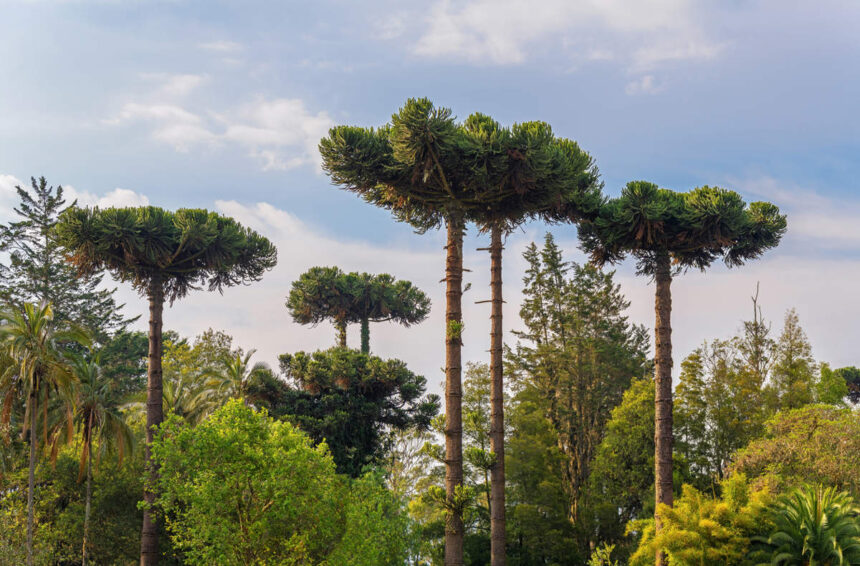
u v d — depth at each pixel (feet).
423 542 120.67
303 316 198.08
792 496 78.43
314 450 82.07
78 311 204.74
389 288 201.98
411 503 139.23
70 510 116.26
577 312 177.68
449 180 82.28
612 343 182.60
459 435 79.87
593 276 186.29
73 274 201.98
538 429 142.72
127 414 139.85
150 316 116.06
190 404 135.95
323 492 79.66
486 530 134.51
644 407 143.23
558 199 90.27
